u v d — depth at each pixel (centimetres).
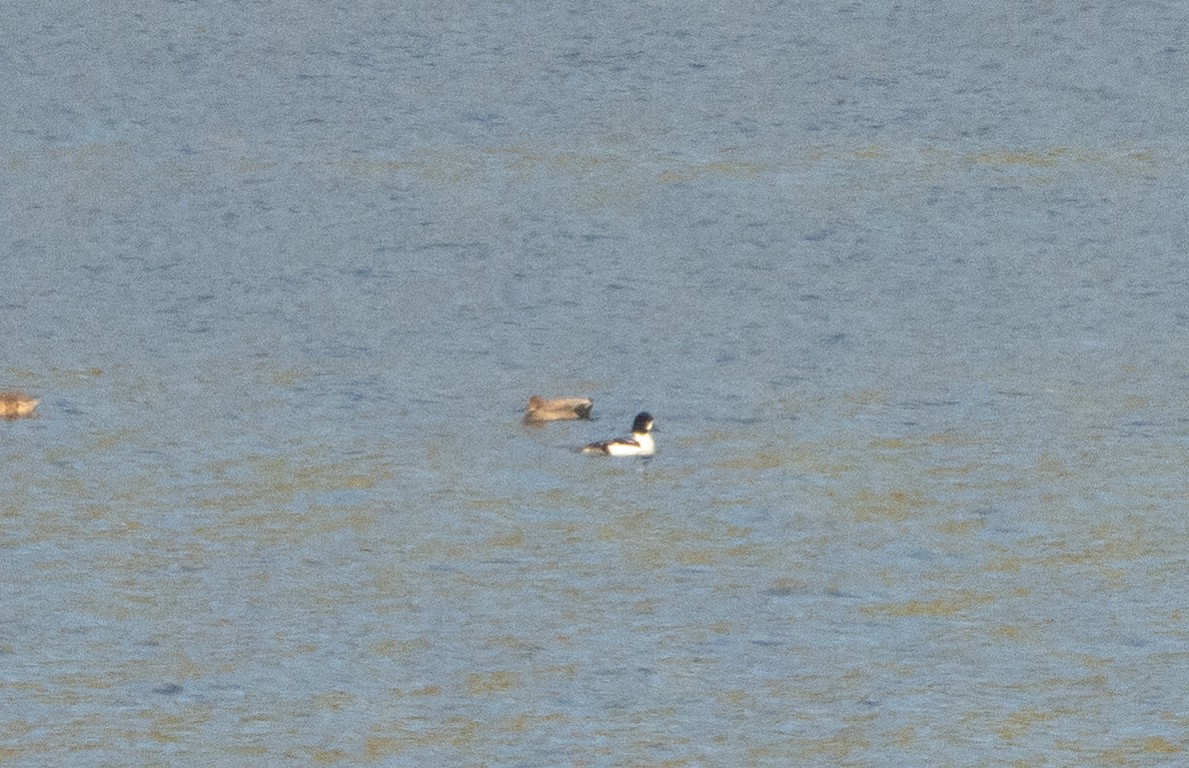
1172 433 5522
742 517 4784
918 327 6838
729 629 4119
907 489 5012
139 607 4209
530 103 11269
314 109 11150
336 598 4266
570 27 13488
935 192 9106
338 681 3866
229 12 13975
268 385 5994
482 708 3750
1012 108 11169
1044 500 4934
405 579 4375
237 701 3781
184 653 3978
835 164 9712
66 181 9362
